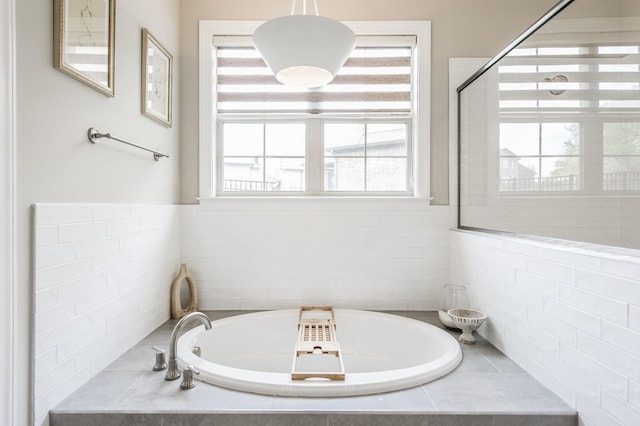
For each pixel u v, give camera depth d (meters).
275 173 2.43
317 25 1.22
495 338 1.72
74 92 1.27
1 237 0.98
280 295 2.31
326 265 2.31
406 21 2.30
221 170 2.42
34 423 1.09
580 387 1.14
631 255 1.02
